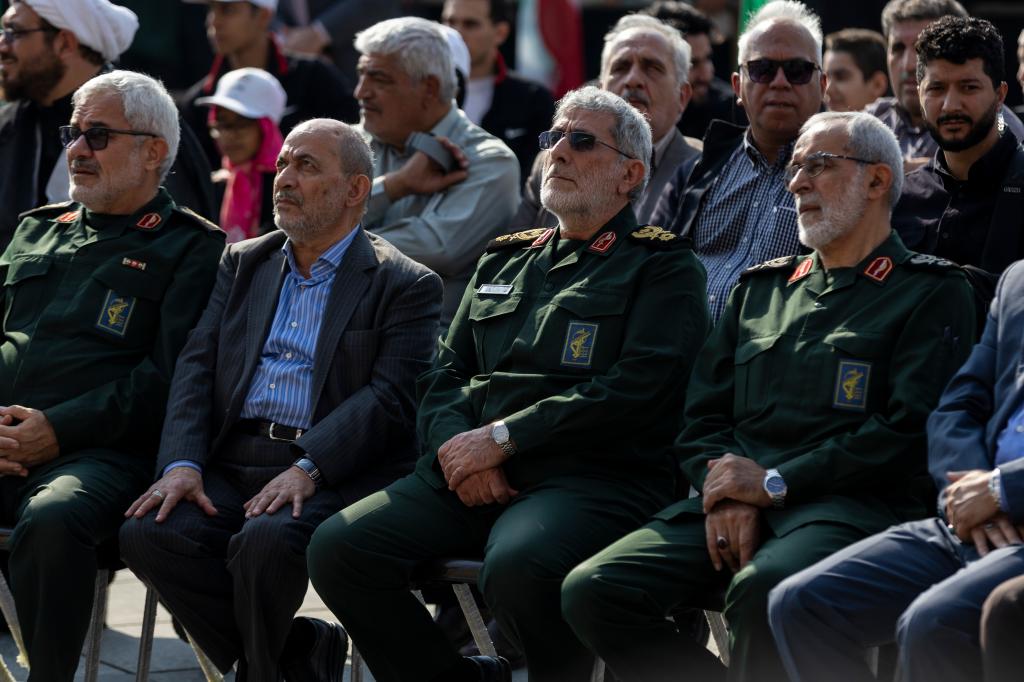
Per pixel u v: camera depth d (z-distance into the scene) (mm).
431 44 8156
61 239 7066
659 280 6160
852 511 5461
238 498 6488
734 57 13461
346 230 6699
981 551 5098
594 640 5465
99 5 8602
